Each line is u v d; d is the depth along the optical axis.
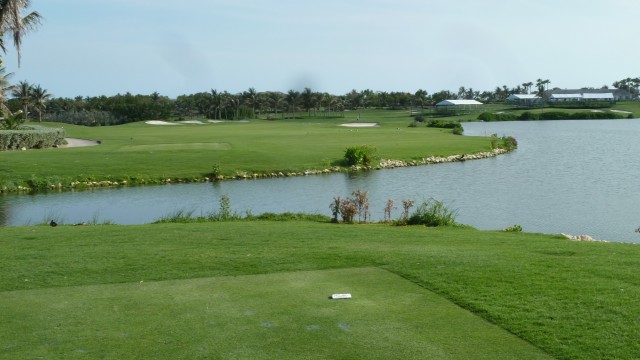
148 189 41.59
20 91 129.25
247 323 8.89
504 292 10.21
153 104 159.50
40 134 59.00
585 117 181.75
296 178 47.66
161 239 16.08
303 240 15.92
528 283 10.74
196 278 11.61
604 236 25.86
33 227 19.70
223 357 7.65
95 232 17.56
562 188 40.88
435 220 21.94
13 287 10.98
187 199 37.22
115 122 154.25
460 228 21.11
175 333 8.50
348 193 39.47
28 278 11.60
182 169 48.00
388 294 10.36
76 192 40.09
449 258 13.00
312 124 128.50
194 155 53.66
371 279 11.40
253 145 63.62
